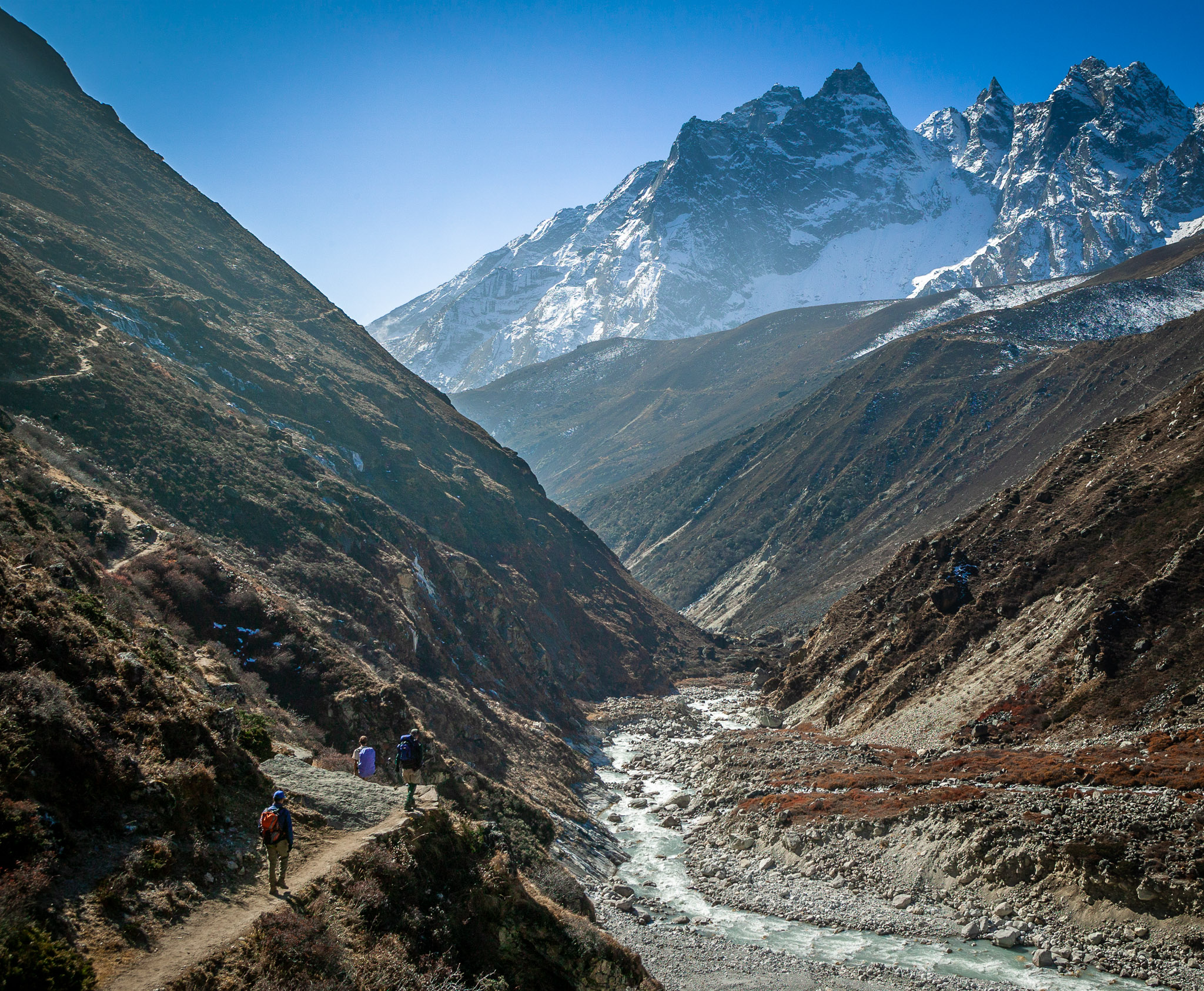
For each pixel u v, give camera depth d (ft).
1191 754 148.56
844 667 299.17
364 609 219.82
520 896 76.84
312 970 50.34
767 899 142.20
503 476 467.93
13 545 90.53
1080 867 123.95
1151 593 195.93
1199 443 235.20
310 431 326.24
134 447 217.36
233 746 70.69
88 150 430.61
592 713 332.80
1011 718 197.06
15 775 49.19
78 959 41.32
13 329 224.74
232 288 419.95
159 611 136.36
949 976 110.01
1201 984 102.89
